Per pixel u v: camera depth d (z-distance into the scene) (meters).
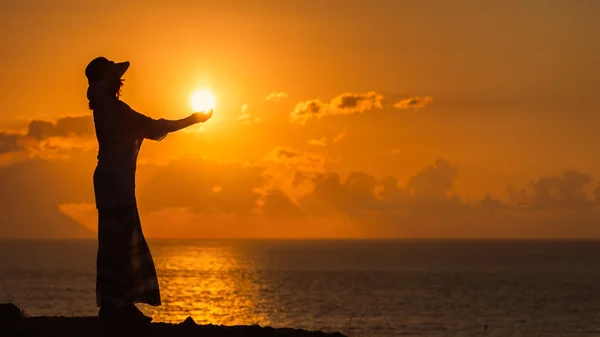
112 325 9.22
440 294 92.50
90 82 9.31
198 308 69.50
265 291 93.44
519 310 74.81
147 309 66.94
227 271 149.50
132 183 9.26
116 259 9.15
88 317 10.63
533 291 99.31
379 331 56.84
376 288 101.56
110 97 9.23
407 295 90.44
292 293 90.06
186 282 111.00
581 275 140.88
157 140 9.34
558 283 116.38
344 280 119.81
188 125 9.28
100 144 9.27
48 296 76.56
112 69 9.34
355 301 80.69
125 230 9.16
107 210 9.15
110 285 9.16
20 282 101.00
